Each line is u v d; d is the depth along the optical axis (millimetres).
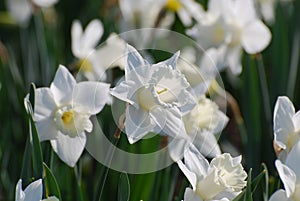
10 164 1431
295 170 1048
